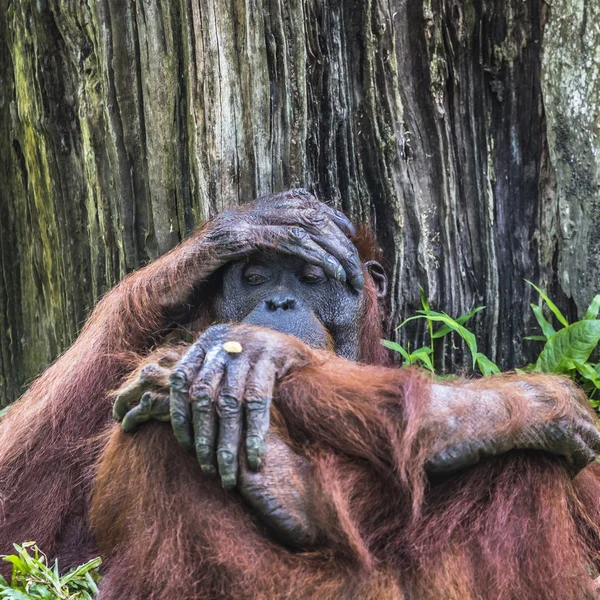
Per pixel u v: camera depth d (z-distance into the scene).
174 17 11.30
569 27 12.27
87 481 9.40
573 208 12.48
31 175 12.97
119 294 9.98
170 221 11.59
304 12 11.65
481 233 12.80
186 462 7.64
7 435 9.67
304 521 7.62
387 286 11.76
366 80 12.11
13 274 14.06
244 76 11.36
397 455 7.70
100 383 9.51
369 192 12.34
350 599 7.51
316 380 8.02
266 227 9.53
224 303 9.64
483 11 12.43
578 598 8.20
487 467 8.14
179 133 11.46
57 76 12.17
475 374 12.64
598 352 12.15
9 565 9.20
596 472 9.71
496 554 7.90
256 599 7.45
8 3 13.02
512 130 12.73
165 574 7.52
